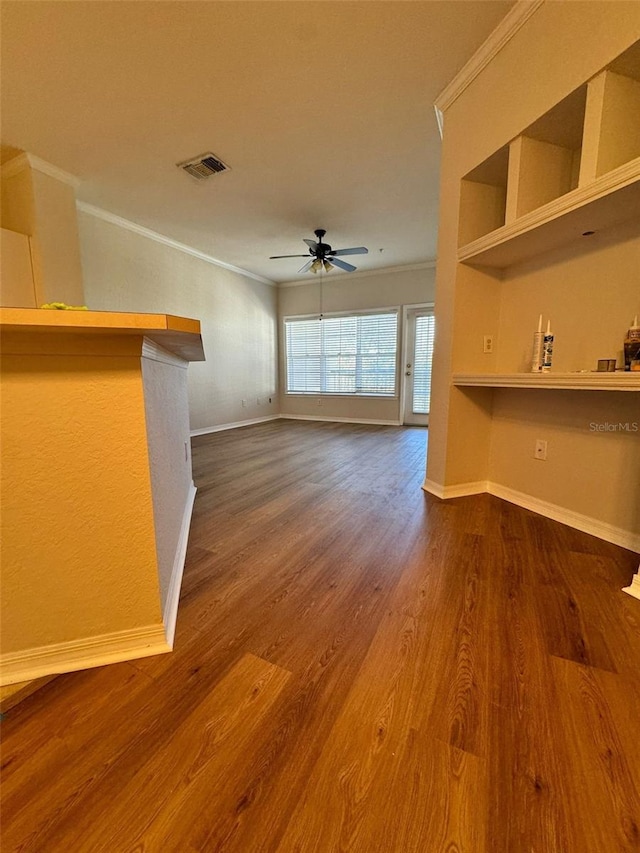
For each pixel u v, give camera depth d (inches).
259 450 163.5
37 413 37.4
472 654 43.8
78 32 69.7
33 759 32.0
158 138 101.9
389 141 103.4
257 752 32.6
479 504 94.2
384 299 233.6
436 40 72.1
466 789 29.5
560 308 79.8
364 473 125.0
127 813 28.1
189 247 190.7
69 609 41.2
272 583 59.5
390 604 53.7
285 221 158.6
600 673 40.8
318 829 27.0
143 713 36.5
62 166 115.0
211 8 65.5
